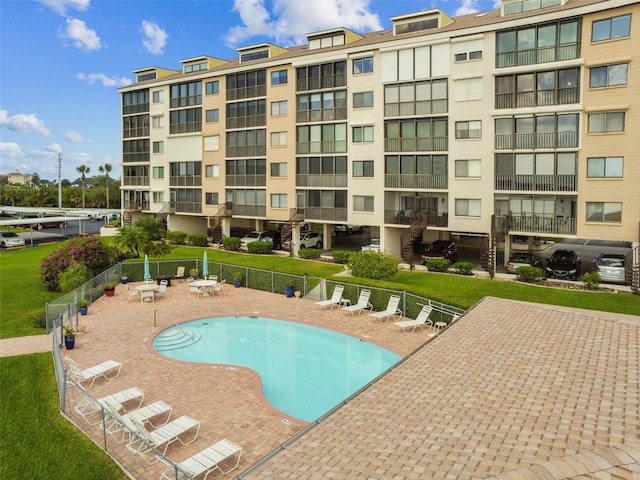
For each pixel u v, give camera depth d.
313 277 28.34
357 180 39.06
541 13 30.16
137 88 55.69
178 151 52.44
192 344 21.34
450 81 34.16
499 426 9.90
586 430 9.62
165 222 55.84
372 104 37.88
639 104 27.78
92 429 13.02
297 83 42.19
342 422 10.23
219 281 32.97
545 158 31.19
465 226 34.28
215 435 12.88
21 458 11.45
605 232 29.36
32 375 16.70
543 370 12.91
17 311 26.22
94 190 117.75
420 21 37.12
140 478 10.77
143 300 27.86
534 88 31.09
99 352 19.39
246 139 46.38
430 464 8.52
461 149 34.06
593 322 17.25
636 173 28.17
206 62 51.69
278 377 17.92
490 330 16.42
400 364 13.52
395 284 25.52
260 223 49.03
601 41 28.64
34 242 56.66
